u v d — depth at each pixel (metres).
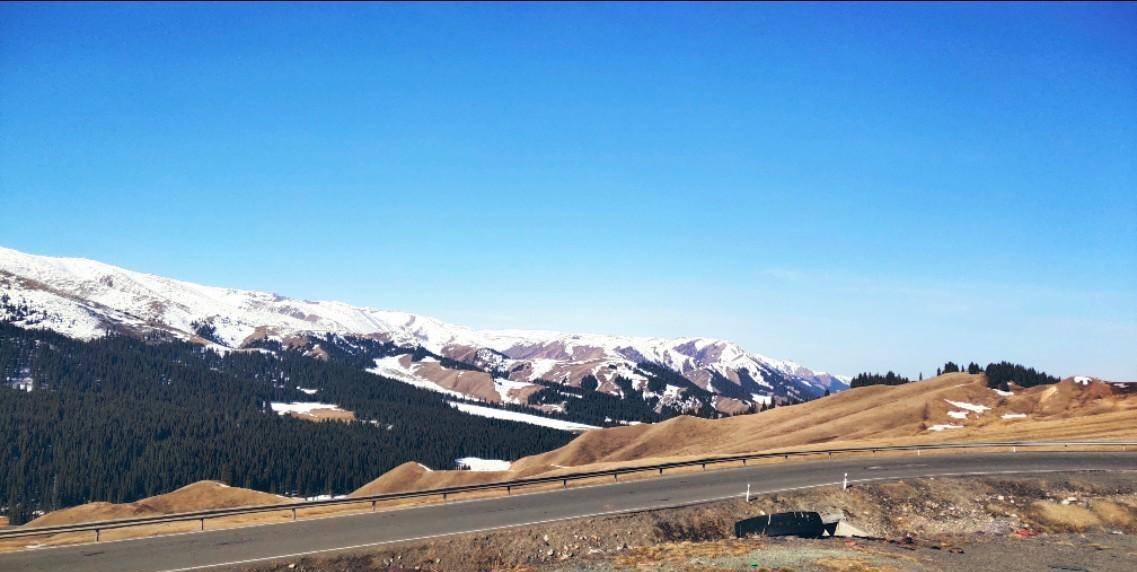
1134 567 36.06
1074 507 47.09
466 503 50.28
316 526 43.34
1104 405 117.81
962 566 35.22
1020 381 150.12
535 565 37.16
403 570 36.22
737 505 46.28
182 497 83.25
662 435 159.25
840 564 34.31
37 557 36.97
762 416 167.38
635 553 38.09
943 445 71.25
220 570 34.34
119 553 37.50
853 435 126.50
